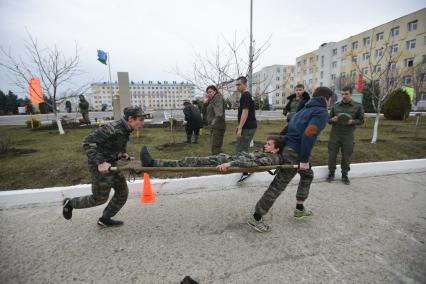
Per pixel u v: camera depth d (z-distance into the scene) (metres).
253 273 2.13
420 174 5.07
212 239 2.65
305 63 49.91
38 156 5.46
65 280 2.03
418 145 7.18
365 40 34.03
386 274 2.12
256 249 2.48
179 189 4.05
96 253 2.39
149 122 15.80
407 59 28.41
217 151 4.86
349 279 2.06
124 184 2.77
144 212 3.27
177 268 2.19
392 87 8.01
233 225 2.95
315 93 2.76
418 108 26.17
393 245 2.56
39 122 13.98
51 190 3.58
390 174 5.07
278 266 2.22
